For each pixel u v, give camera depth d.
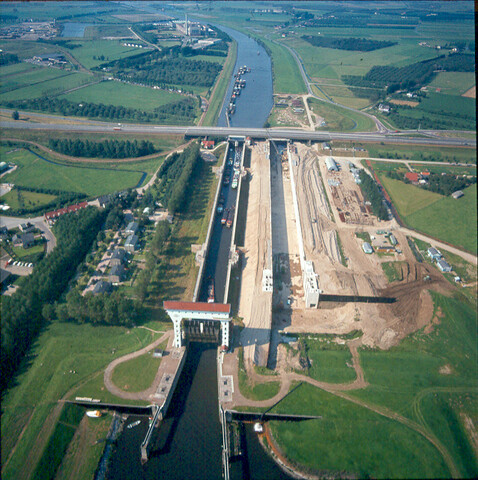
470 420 150.50
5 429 139.62
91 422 147.00
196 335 177.75
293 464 135.62
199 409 153.75
